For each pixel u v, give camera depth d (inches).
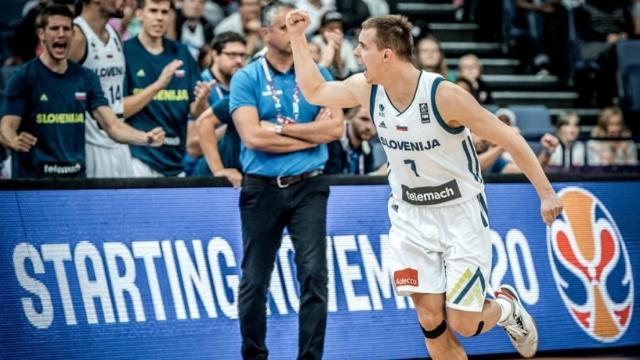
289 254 600.1
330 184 612.4
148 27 695.1
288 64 554.9
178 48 711.1
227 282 585.3
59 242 558.3
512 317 497.0
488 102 968.9
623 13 1151.0
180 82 703.7
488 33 1221.1
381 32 445.7
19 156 625.9
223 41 706.2
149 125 692.7
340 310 601.0
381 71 448.8
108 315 559.5
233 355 579.8
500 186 649.6
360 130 687.7
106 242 565.9
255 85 550.0
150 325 565.3
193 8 918.4
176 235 579.8
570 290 653.9
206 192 589.0
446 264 471.2
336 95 478.0
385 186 625.6
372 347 603.5
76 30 661.3
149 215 576.4
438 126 448.1
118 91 679.1
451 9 1251.2
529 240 649.6
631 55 1071.0
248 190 543.5
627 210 680.4
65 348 549.3
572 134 864.9
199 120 594.2
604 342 657.6
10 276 547.2
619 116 921.5
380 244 617.0
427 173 462.3
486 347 629.0
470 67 964.0
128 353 559.5
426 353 615.5
